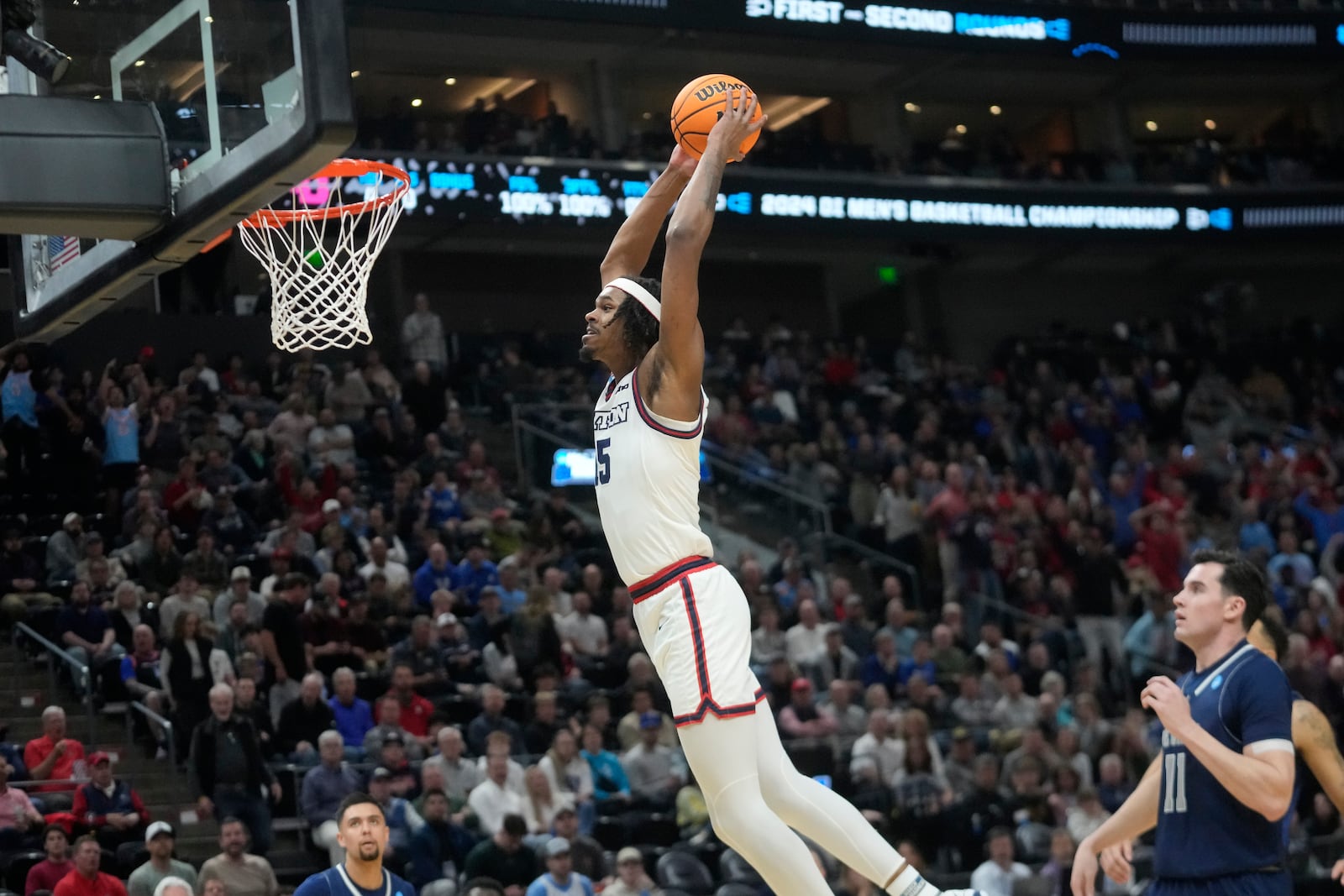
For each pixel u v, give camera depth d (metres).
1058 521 19.83
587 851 11.41
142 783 12.62
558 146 24.98
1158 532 19.75
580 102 28.81
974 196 27.42
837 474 20.77
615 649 15.34
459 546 17.00
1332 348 29.72
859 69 29.97
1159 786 5.06
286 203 7.96
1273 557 21.17
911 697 15.18
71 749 12.16
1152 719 16.75
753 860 4.50
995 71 30.47
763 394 22.91
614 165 24.52
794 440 21.55
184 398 17.73
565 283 28.80
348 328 7.66
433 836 11.45
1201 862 4.85
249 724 12.08
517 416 19.80
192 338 20.98
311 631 14.16
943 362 27.25
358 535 16.23
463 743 12.84
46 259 7.57
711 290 30.25
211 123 6.20
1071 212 28.09
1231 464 25.00
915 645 16.16
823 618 17.19
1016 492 21.12
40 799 11.68
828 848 4.60
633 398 4.76
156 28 6.47
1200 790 4.87
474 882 8.43
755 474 19.48
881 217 26.72
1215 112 33.94
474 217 23.48
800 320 30.92
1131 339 29.56
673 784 13.21
